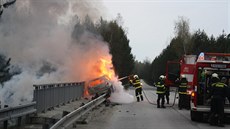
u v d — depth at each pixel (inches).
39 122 478.3
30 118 481.4
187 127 538.9
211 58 652.1
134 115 683.4
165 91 917.2
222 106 559.5
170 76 965.8
